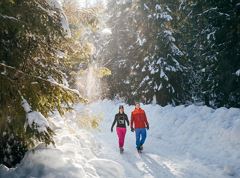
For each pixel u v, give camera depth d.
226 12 15.66
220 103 17.67
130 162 10.39
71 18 8.52
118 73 30.70
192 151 11.91
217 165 10.08
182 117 15.84
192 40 23.17
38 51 7.29
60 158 7.30
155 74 23.59
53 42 7.57
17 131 6.72
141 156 11.23
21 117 6.46
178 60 24.16
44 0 6.93
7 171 7.03
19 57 6.88
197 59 24.36
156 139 14.52
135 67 25.75
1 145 7.57
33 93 6.79
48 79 7.18
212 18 16.00
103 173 8.03
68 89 7.21
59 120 11.80
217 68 16.47
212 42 16.94
